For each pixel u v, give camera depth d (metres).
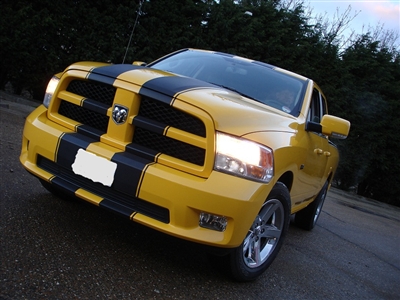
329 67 15.11
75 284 2.34
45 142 2.84
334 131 3.48
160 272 2.79
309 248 4.59
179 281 2.74
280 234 3.18
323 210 8.16
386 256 5.45
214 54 4.34
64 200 3.71
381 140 15.76
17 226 2.91
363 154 15.91
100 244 2.97
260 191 2.56
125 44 12.01
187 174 2.52
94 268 2.59
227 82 3.74
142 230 3.46
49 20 10.47
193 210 2.48
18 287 2.15
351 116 15.44
